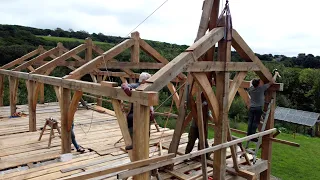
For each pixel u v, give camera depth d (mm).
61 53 11000
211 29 4488
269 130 5574
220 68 4230
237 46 4711
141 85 3404
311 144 16141
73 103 5324
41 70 7945
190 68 3777
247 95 6293
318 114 20578
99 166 5316
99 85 4129
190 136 5305
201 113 4422
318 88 24531
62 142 5805
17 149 6207
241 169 5055
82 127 8445
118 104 3834
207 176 4461
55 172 4977
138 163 3152
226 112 4418
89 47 9031
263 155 6156
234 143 4527
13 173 4875
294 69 27859
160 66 7777
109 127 8508
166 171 4922
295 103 25609
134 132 3422
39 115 9875
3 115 9781
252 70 5070
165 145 6527
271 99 5996
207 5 4316
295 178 10625
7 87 15953
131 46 7074
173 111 14945
